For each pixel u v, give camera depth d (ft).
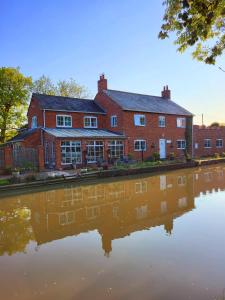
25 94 115.03
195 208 38.73
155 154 99.40
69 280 19.84
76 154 80.79
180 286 18.34
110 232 29.94
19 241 28.27
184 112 118.11
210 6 17.95
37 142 84.89
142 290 18.04
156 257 22.93
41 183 57.41
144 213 36.88
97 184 60.80
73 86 158.30
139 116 101.09
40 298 17.72
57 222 34.35
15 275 20.95
